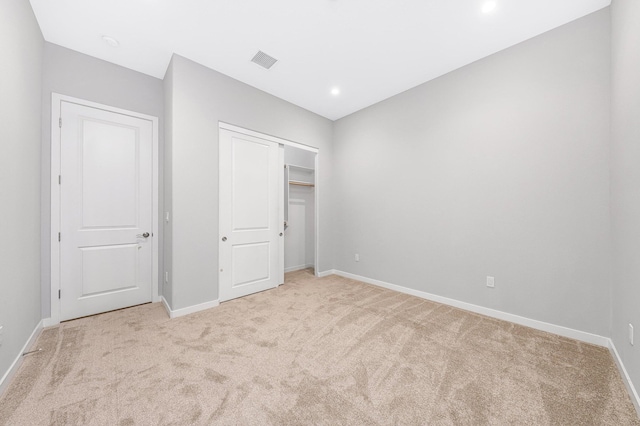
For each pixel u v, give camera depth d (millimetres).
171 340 2025
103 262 2586
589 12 1974
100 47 2400
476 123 2619
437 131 2943
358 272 3902
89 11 1961
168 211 2666
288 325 2316
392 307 2764
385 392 1438
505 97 2416
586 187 2010
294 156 4652
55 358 1761
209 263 2783
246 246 3191
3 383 1443
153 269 2887
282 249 3643
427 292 3047
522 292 2332
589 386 1489
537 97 2236
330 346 1944
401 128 3324
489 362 1732
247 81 3064
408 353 1847
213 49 2459
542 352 1854
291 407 1322
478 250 2615
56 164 2324
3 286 1496
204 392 1430
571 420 1247
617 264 1742
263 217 3379
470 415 1274
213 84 2803
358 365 1698
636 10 1437
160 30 2188
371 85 3139
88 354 1812
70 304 2406
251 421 1231
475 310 2623
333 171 4305
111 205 2633
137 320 2406
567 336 2086
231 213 3035
